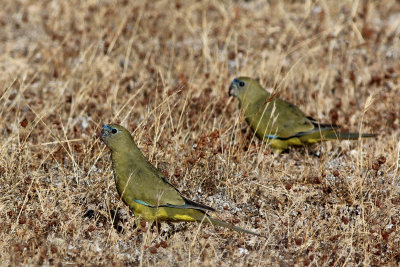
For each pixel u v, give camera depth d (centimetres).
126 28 1972
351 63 1889
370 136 1367
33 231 1080
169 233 1135
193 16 2147
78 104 1518
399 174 1323
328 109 1638
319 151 1473
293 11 2234
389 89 1733
